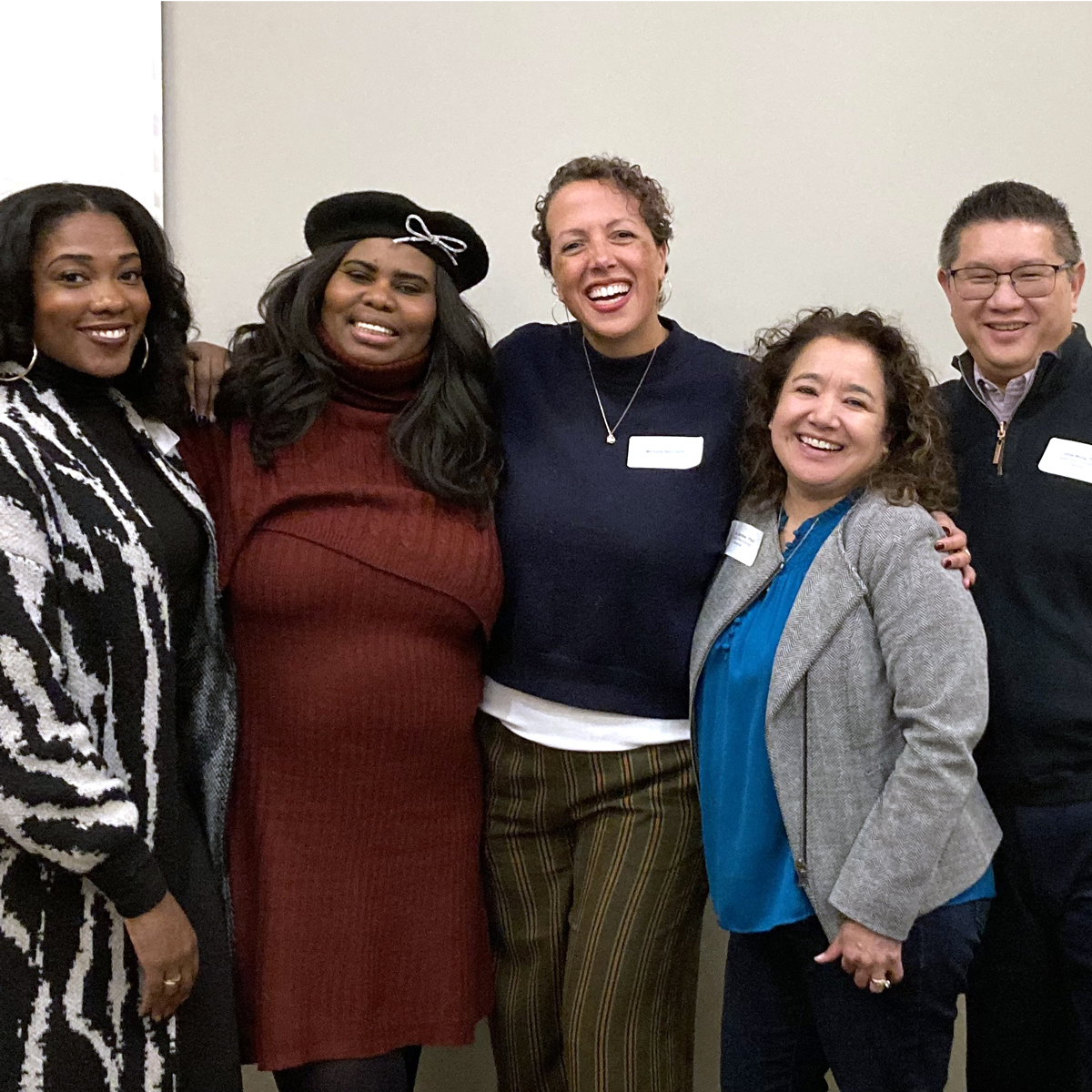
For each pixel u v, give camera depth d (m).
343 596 1.57
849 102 2.09
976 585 1.64
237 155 2.16
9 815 1.19
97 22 2.02
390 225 1.66
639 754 1.66
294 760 1.57
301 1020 1.54
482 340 1.76
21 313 1.34
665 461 1.67
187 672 1.56
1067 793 1.58
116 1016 1.33
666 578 1.63
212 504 1.64
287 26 2.13
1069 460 1.60
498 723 1.75
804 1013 1.63
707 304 2.15
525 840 1.76
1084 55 2.07
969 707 1.38
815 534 1.55
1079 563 1.58
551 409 1.75
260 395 1.65
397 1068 1.64
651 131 2.12
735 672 1.55
